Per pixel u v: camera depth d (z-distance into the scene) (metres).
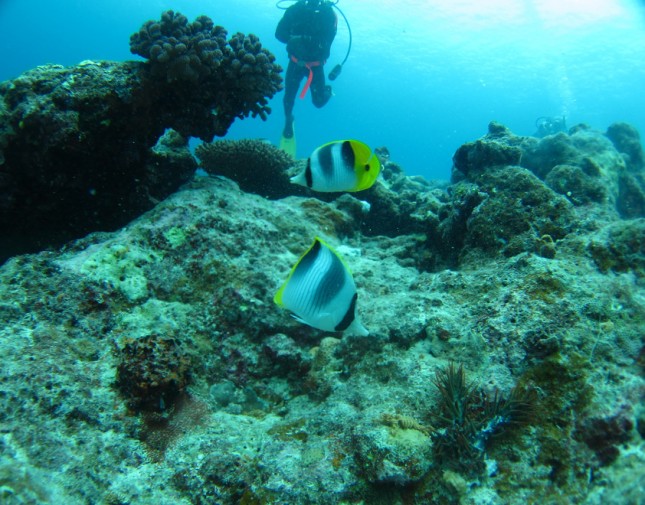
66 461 0.67
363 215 1.52
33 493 0.59
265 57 1.29
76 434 0.71
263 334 0.97
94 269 0.94
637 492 0.63
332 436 0.74
